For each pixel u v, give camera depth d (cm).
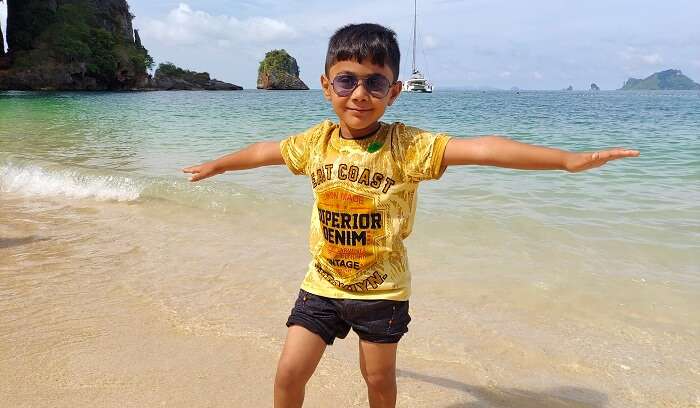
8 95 4488
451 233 532
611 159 180
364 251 216
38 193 730
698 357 308
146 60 7412
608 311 365
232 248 496
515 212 601
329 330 223
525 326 344
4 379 279
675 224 555
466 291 396
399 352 312
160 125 1766
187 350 311
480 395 272
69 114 2250
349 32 210
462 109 3166
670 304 375
